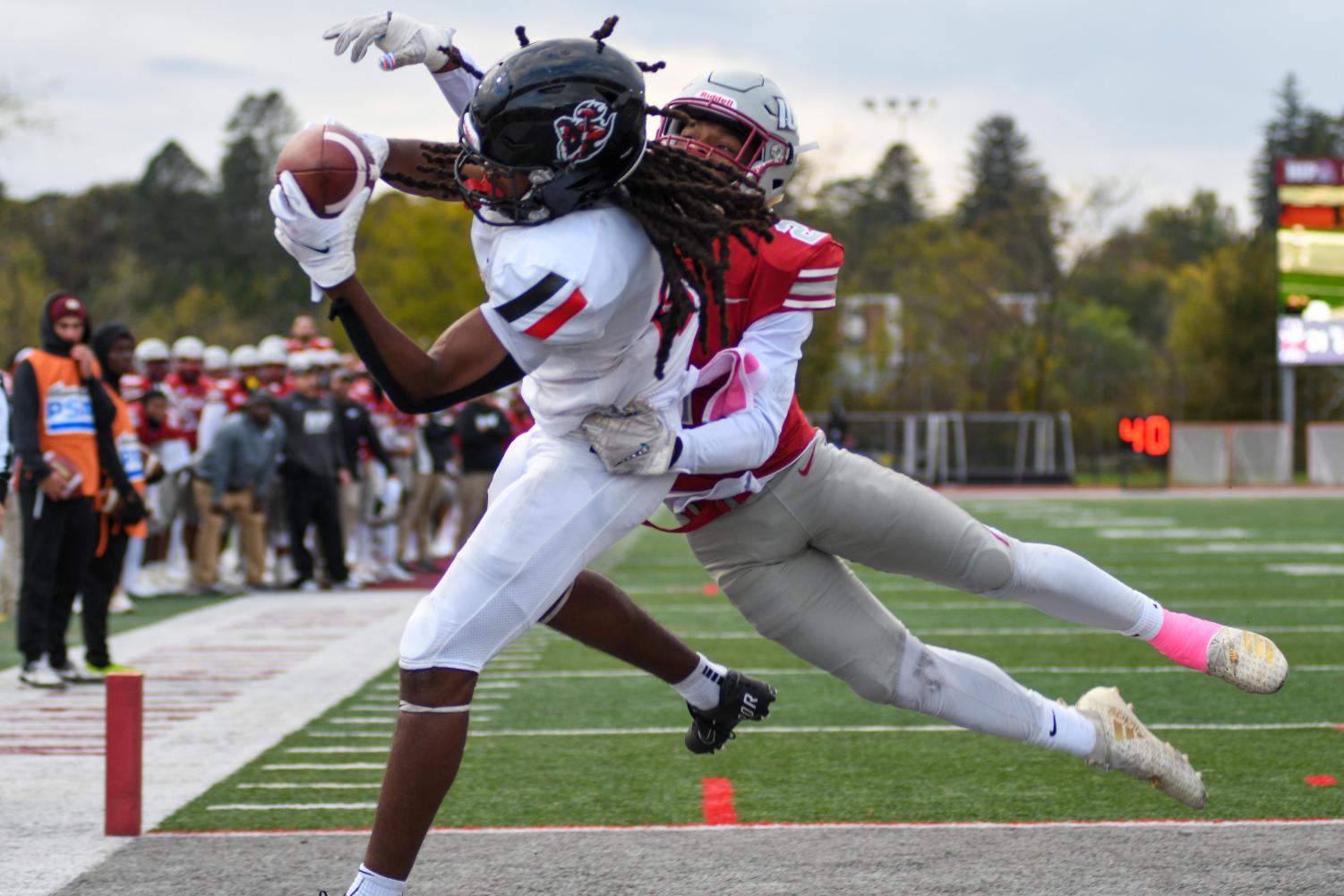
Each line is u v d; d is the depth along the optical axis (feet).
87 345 56.95
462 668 24.71
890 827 34.40
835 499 27.99
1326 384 291.99
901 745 44.24
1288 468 235.61
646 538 139.95
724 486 27.20
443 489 112.98
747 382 25.81
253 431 92.32
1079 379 312.09
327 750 44.32
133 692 34.37
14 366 60.08
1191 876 29.89
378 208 336.29
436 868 31.32
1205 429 233.55
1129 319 478.18
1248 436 234.99
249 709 51.62
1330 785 38.19
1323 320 209.26
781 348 26.53
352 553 101.91
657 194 23.24
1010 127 608.19
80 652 66.39
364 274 324.60
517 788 38.99
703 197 23.22
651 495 25.91
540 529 24.94
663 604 84.02
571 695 54.49
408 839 24.77
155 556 93.20
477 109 22.52
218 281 571.28
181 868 31.50
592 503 25.21
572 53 22.35
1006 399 299.99
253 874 31.07
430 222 312.71
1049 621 74.38
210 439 92.79
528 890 29.66
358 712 51.01
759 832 34.17
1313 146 494.59
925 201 473.67
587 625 28.43
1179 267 533.96
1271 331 312.50
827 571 29.12
